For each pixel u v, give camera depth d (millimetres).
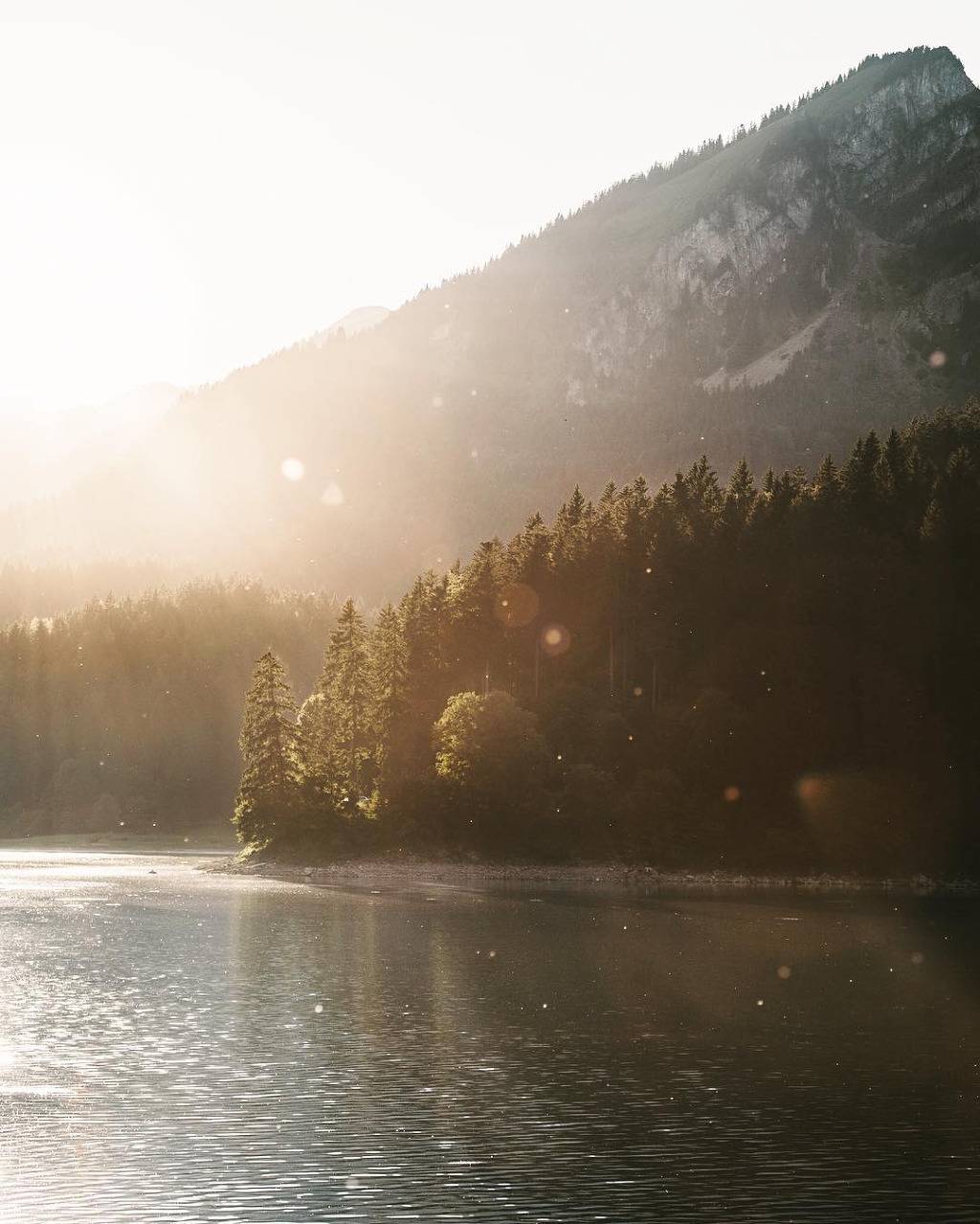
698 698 152125
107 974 59344
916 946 79125
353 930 81000
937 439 195750
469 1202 28062
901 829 142750
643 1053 44375
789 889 134125
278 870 138500
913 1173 30734
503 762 143125
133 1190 28281
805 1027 50062
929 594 149375
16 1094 36375
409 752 154750
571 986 59594
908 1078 41031
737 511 172750
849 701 147625
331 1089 37719
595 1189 29188
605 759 149375
